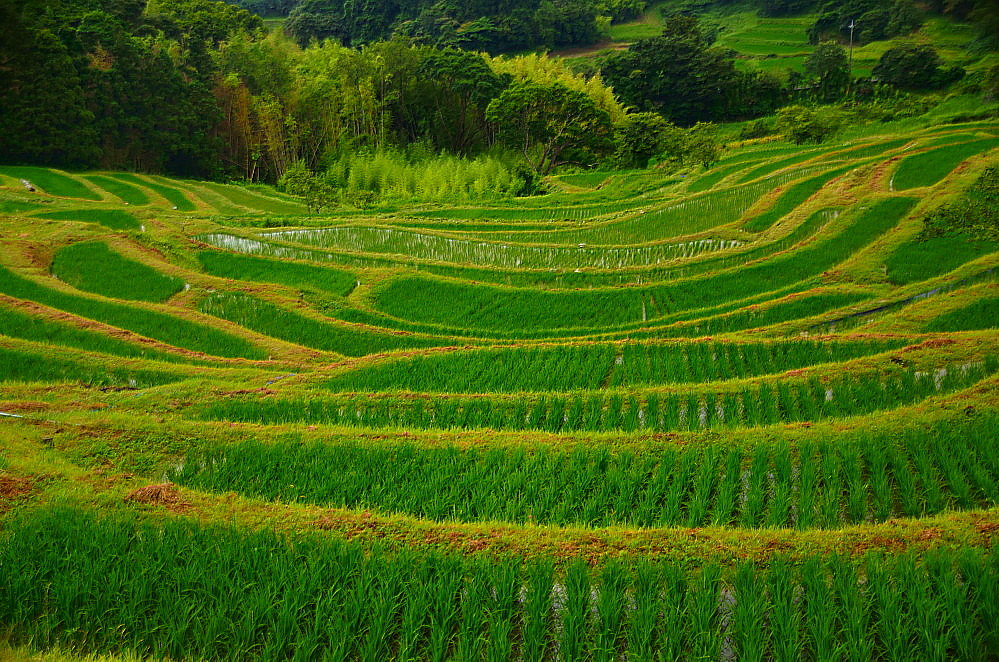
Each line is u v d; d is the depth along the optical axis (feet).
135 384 60.75
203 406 53.47
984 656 24.52
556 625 27.89
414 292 90.38
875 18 349.00
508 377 59.26
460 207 162.91
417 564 30.60
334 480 40.01
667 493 38.19
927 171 125.08
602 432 45.55
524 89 219.41
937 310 68.03
